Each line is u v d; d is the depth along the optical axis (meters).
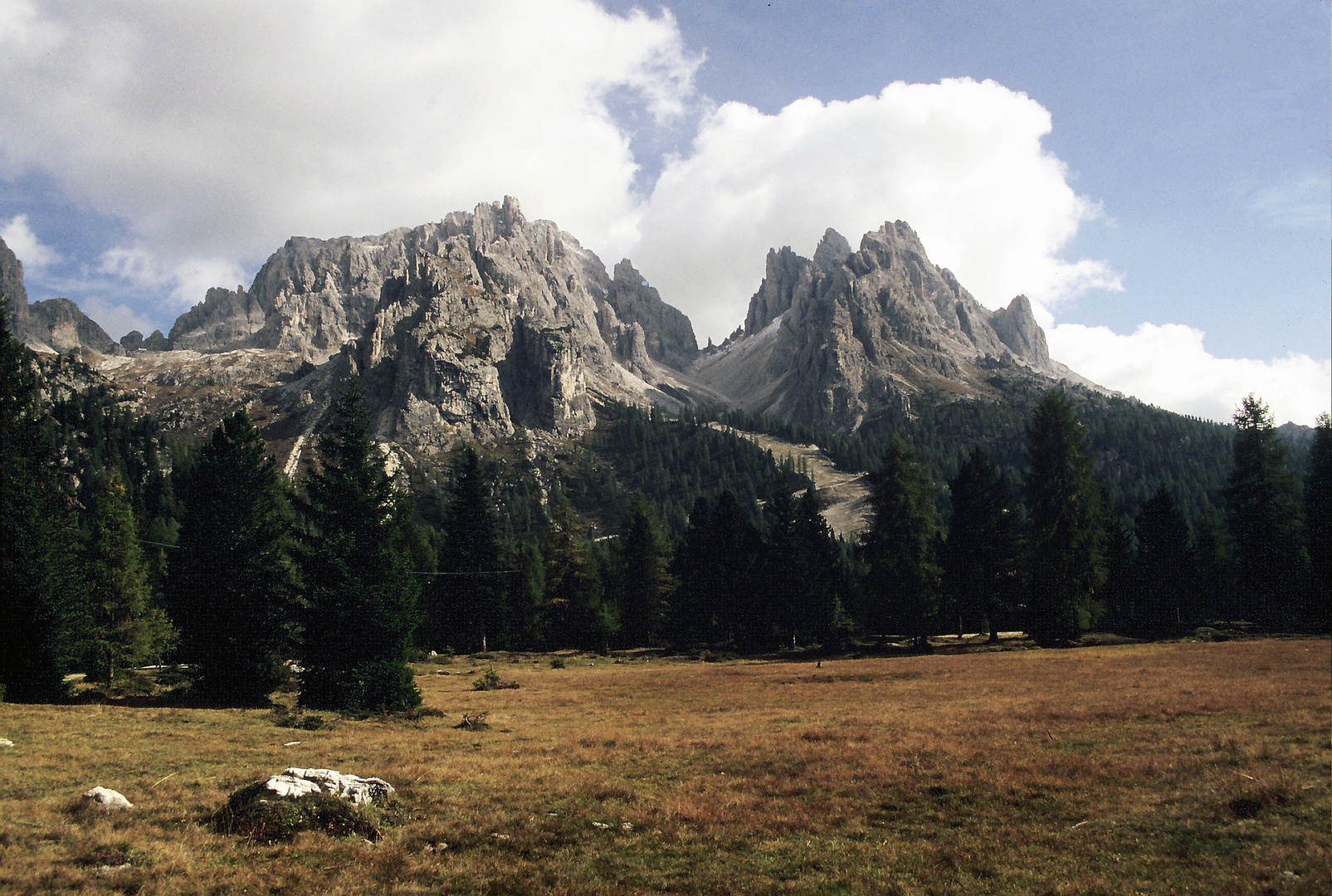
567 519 94.19
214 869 12.98
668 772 21.94
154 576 70.50
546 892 12.76
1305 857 13.45
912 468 71.38
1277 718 25.38
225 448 43.03
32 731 25.00
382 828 16.00
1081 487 63.22
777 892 12.87
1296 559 64.62
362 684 36.44
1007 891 12.79
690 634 94.75
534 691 49.09
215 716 31.69
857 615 86.81
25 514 36.38
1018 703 32.19
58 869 12.20
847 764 22.02
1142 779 18.97
